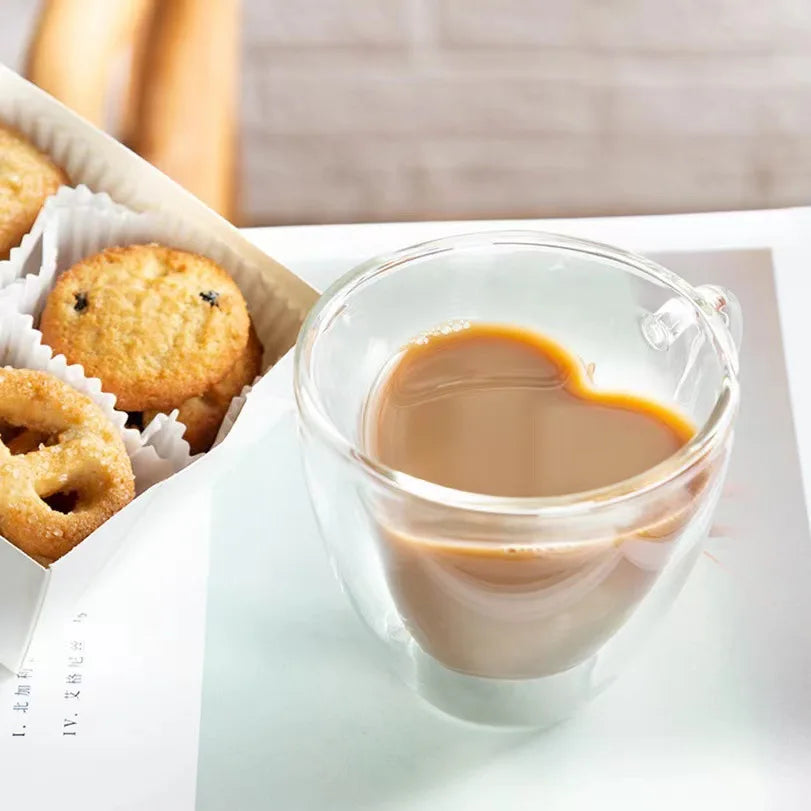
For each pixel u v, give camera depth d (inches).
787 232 25.5
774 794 19.9
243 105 48.4
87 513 21.8
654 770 20.1
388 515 19.0
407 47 48.0
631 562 19.1
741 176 50.0
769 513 22.2
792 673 20.8
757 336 24.1
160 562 22.0
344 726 20.5
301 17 47.1
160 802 19.9
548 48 48.3
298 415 19.8
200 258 24.4
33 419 22.5
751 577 21.7
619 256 20.6
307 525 22.4
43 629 21.0
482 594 19.1
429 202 49.8
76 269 24.3
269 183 49.4
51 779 20.1
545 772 20.1
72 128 25.1
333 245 25.8
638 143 49.8
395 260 20.7
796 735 20.3
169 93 29.7
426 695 20.5
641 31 48.3
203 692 20.8
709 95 49.2
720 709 20.6
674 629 21.2
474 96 48.7
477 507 18.5
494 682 20.1
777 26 48.3
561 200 49.9
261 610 21.5
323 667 21.0
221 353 23.7
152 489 21.1
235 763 20.2
